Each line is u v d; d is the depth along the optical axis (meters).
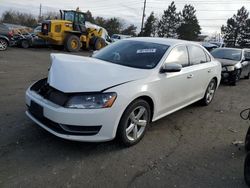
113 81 3.81
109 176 3.35
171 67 4.45
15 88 7.07
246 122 5.75
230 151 4.28
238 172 3.68
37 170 3.35
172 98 4.87
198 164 3.81
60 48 21.44
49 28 19.58
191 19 70.69
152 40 5.29
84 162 3.61
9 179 3.14
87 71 3.96
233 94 8.71
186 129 5.09
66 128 3.62
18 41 19.92
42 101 3.79
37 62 12.75
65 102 3.60
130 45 5.18
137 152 3.99
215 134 4.96
